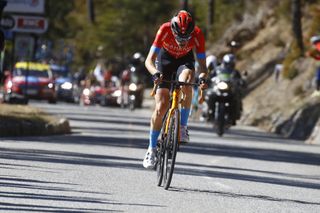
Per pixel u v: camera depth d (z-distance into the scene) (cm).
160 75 1944
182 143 1988
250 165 2708
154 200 1777
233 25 7856
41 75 6969
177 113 1938
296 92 5478
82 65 11662
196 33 1998
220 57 7388
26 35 4897
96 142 3188
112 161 2495
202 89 1994
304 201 1916
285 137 4650
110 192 1853
